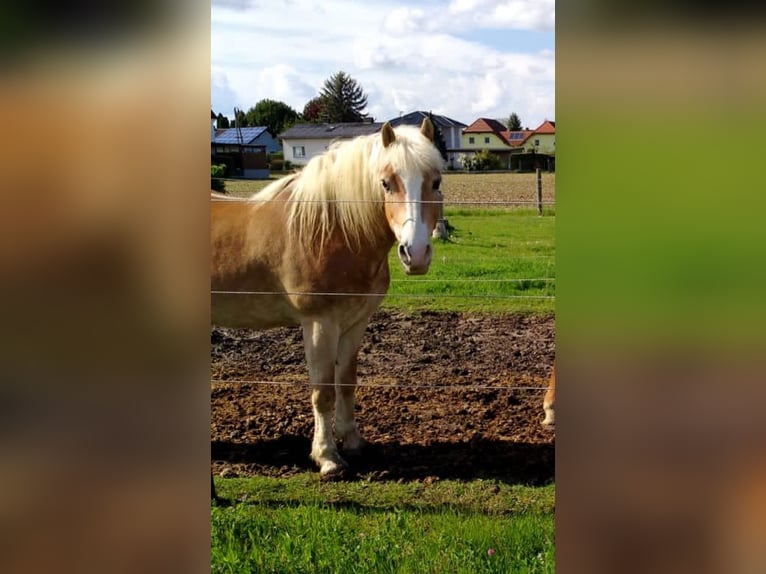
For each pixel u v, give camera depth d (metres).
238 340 5.72
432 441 4.15
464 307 6.34
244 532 3.13
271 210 3.83
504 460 3.92
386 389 4.82
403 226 3.57
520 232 8.71
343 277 3.74
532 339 5.68
